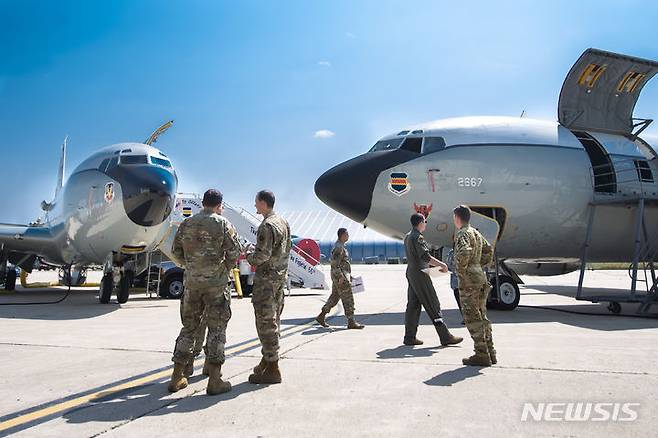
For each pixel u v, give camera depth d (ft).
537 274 51.24
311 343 23.21
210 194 15.53
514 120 38.01
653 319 32.42
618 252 39.81
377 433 11.17
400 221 35.37
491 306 37.60
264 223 16.01
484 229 34.55
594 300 34.22
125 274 45.70
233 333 26.76
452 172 34.71
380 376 16.52
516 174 35.14
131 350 21.86
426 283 22.22
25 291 68.28
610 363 18.16
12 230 50.88
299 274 59.26
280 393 14.58
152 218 38.91
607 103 41.01
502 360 18.88
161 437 11.07
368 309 40.04
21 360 19.72
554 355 19.75
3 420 12.41
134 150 40.68
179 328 29.12
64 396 14.55
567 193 35.99
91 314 37.11
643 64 38.37
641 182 35.63
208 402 13.78
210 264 14.96
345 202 35.45
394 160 35.22
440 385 15.26
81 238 43.32
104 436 11.19
